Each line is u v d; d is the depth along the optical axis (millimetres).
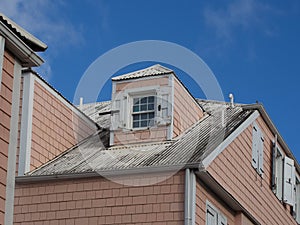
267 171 17766
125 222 13258
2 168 9844
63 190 13891
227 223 14594
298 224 20094
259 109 17312
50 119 15375
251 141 16656
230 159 14922
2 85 10023
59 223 13664
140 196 13320
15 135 10211
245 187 15688
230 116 16859
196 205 13062
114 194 13523
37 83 15125
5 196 9836
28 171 14312
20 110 14750
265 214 16906
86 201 13664
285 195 18609
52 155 15281
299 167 20031
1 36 9883
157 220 13039
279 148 18906
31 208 13930
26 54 10359
